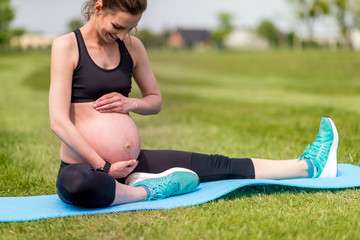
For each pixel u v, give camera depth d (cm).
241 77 2159
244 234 207
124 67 268
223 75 2308
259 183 280
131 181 275
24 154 424
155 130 594
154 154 290
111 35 247
